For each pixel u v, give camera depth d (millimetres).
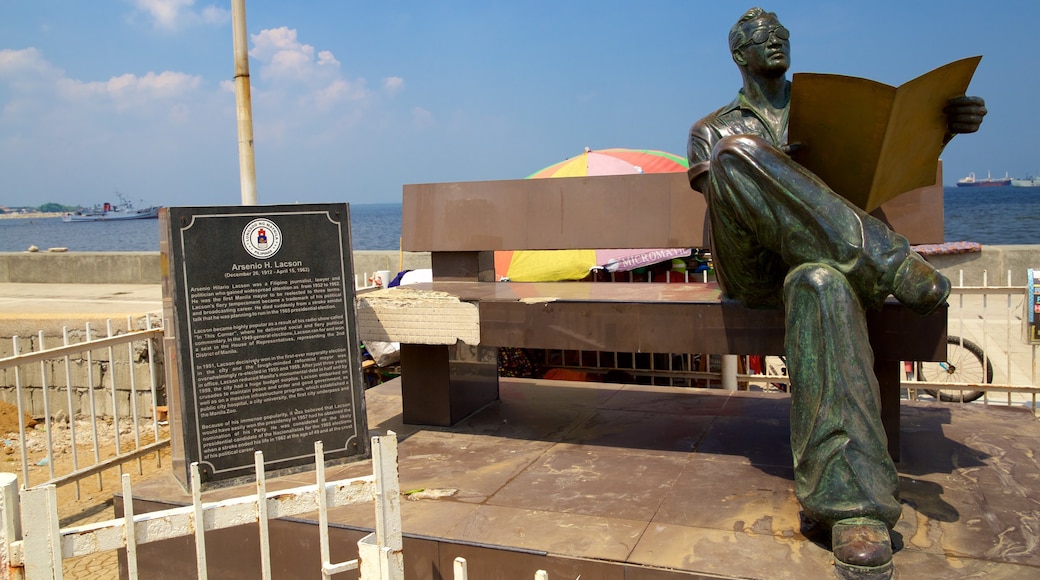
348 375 4434
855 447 3098
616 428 4996
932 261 10742
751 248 3814
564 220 5188
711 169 3840
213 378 4105
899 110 3492
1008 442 4504
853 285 3316
